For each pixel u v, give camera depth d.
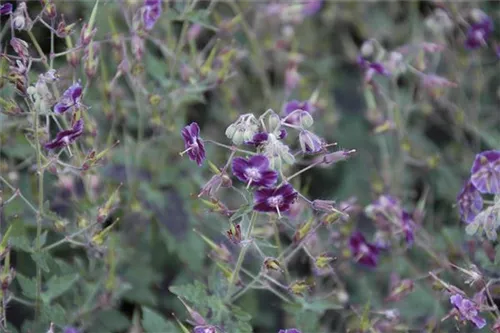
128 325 6.83
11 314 6.88
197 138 5.36
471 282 5.88
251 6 8.66
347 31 9.71
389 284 7.35
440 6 8.17
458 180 8.29
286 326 7.37
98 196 6.76
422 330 6.51
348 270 7.28
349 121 9.01
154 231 7.55
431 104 8.43
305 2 8.66
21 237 5.98
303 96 8.23
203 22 7.14
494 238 5.83
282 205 5.26
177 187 7.53
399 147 8.29
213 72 7.28
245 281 6.91
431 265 7.00
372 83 7.62
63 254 7.31
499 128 8.98
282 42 8.70
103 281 6.80
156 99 6.92
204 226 7.41
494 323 5.76
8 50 6.82
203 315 5.88
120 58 6.85
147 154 7.61
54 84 5.76
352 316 7.09
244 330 5.82
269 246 5.77
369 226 7.78
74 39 7.16
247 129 5.11
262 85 8.91
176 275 7.60
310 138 5.34
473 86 8.93
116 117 7.21
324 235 7.30
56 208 7.03
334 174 8.55
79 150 6.65
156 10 6.54
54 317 6.16
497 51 8.26
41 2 5.89
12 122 6.58
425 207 8.16
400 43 9.38
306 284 5.86
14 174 6.77
